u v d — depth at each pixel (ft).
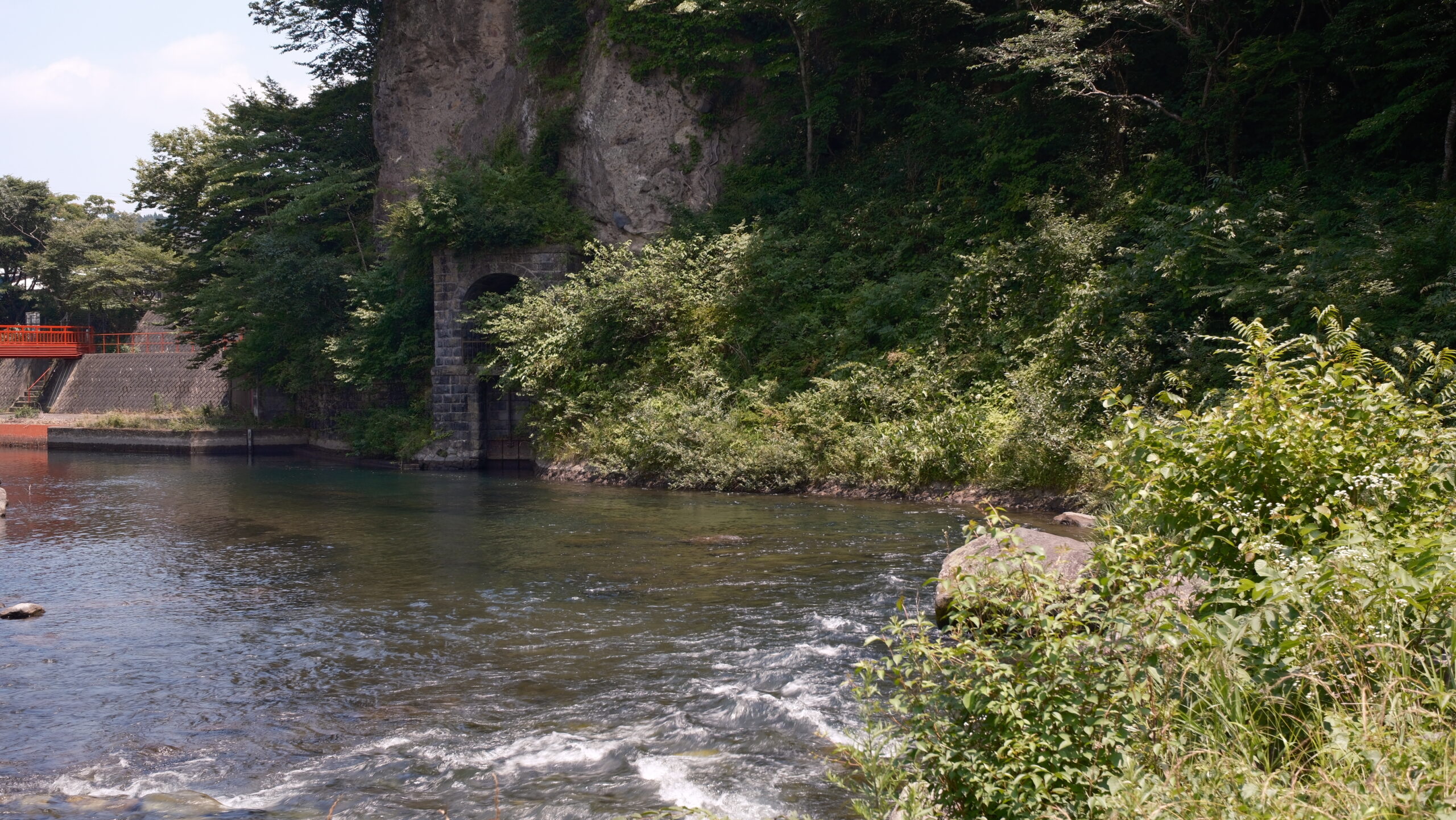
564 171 110.42
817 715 23.67
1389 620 13.42
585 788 20.18
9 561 47.24
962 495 65.26
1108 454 19.90
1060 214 78.18
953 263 82.99
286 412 138.41
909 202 90.89
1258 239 59.21
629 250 98.02
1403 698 11.84
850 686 26.03
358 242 128.57
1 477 91.97
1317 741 11.91
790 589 38.81
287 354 128.77
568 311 94.02
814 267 89.25
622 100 106.63
